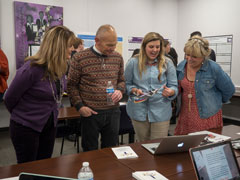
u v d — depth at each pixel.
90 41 4.94
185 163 1.44
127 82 2.28
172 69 2.18
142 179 1.21
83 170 1.24
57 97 1.75
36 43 4.45
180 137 1.49
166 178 1.23
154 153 1.56
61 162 1.42
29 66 1.57
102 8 5.02
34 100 1.64
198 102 2.12
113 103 2.03
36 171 1.30
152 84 2.15
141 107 2.18
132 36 5.46
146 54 2.13
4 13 4.13
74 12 4.75
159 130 2.17
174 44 5.97
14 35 4.27
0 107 4.32
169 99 2.16
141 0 5.47
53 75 1.62
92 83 1.96
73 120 3.09
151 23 5.68
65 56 1.61
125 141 4.05
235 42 4.81
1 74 3.80
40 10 4.40
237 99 4.88
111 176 1.27
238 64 4.82
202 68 2.06
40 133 1.76
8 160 3.24
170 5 5.78
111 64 2.01
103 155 1.55
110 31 1.83
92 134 2.02
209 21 5.22
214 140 1.81
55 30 1.59
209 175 1.06
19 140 1.67
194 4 5.49
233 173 1.14
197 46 1.91
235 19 4.76
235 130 2.12
